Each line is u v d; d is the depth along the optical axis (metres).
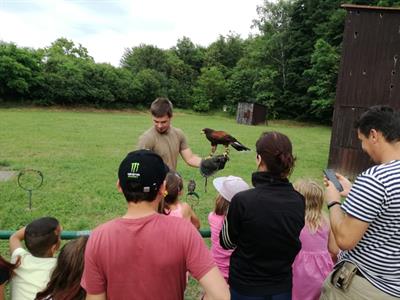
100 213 7.16
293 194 2.33
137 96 50.47
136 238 1.70
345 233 2.04
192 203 7.87
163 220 1.76
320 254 2.85
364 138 2.17
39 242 2.63
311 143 22.67
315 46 41.66
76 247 2.39
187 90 59.28
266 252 2.24
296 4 48.31
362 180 2.03
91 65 47.88
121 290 1.72
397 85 11.88
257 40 53.25
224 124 35.75
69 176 9.98
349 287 2.18
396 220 1.99
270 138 2.33
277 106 48.00
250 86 53.25
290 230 2.23
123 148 15.63
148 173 1.74
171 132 4.20
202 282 1.68
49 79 43.59
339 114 12.73
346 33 12.32
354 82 12.41
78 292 2.35
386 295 2.07
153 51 64.94
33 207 7.20
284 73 47.91
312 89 41.66
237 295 2.33
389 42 11.88
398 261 2.05
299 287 2.82
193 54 71.25
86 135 19.53
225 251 3.03
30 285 2.55
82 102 46.50
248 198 2.26
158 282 1.70
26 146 14.91
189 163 4.30
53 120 27.83
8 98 42.09
